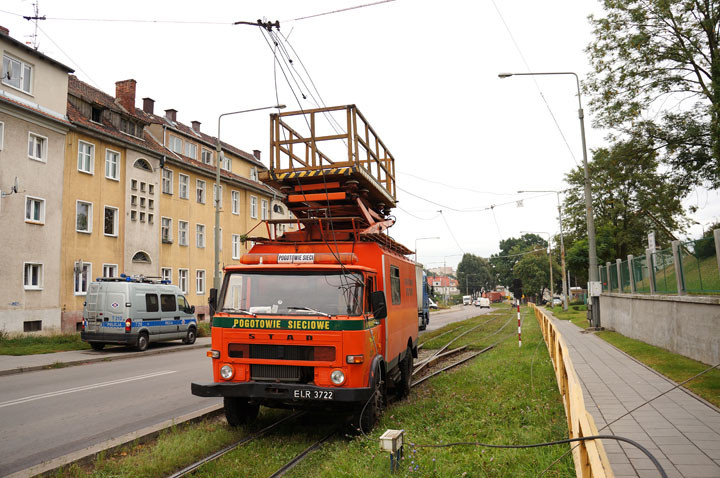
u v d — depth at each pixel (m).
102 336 17.80
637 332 16.95
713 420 6.49
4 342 18.11
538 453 5.28
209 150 36.50
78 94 24.80
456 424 6.75
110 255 25.78
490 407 7.70
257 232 40.78
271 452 5.75
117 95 29.88
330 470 5.01
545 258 90.19
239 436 6.45
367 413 6.48
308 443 6.23
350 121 8.41
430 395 9.33
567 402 5.91
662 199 22.34
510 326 31.20
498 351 16.69
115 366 14.51
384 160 10.62
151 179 29.00
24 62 21.36
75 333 22.00
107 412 8.16
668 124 21.50
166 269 30.44
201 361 15.67
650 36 21.28
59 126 22.73
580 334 20.58
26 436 6.66
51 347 18.14
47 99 22.25
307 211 8.80
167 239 30.30
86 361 15.52
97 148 25.19
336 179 8.38
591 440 3.09
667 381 9.28
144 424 7.34
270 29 9.54
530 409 7.35
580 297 78.50
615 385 8.98
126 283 18.03
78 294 23.50
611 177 23.30
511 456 5.21
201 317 33.72
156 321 19.25
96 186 25.02
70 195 23.38
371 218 8.64
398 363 9.20
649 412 6.97
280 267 6.88
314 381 6.34
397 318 8.80
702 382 8.93
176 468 5.24
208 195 35.06
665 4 20.41
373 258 7.80
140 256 28.16
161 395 9.72
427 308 32.94
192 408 8.48
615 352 13.95
